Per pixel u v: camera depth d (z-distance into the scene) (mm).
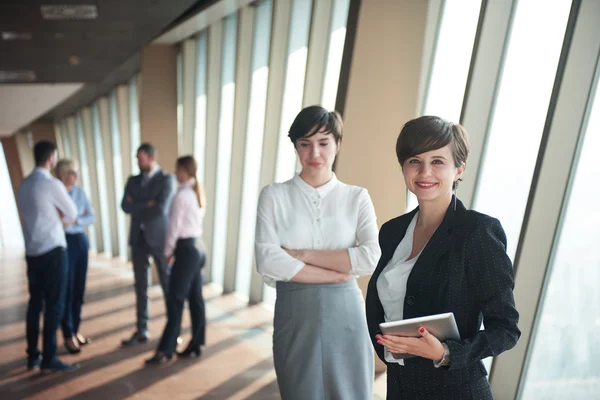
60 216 5023
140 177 5887
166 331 5254
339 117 2684
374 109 4496
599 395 3471
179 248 5117
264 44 7590
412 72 4523
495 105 4105
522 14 3891
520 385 3914
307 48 6164
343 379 2559
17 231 20734
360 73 4449
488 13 3992
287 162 7270
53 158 5051
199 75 9391
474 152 4188
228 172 8953
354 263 2582
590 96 3336
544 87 3760
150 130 9664
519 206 3961
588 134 3369
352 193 2723
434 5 4590
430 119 1761
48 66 10672
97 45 9141
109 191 14344
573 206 3484
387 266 1956
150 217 5781
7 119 16797
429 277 1756
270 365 5211
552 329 3701
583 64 3314
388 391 1900
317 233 2654
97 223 16156
